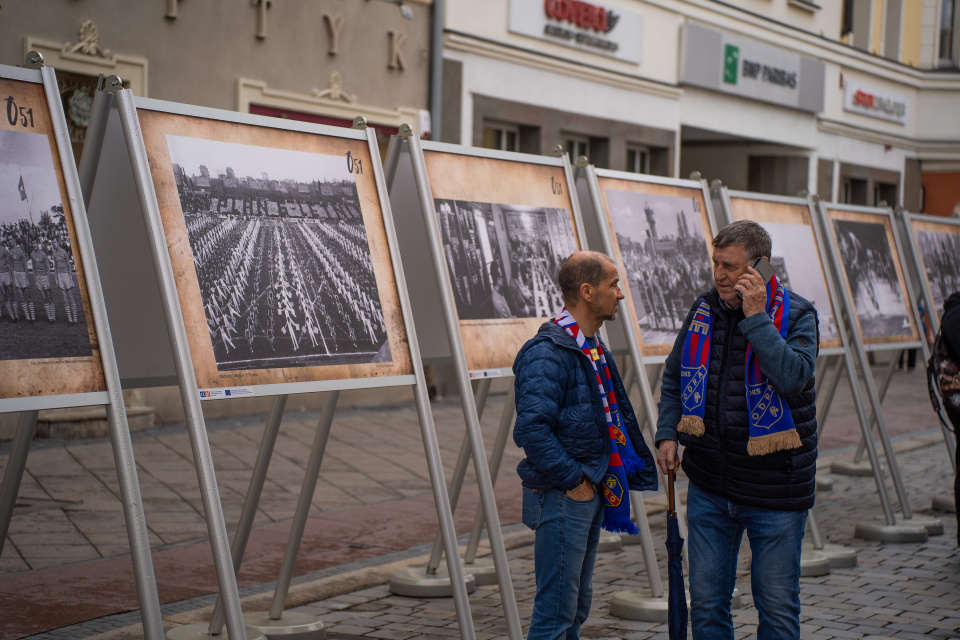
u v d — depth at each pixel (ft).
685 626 12.71
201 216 11.87
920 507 26.99
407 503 25.16
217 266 11.86
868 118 72.18
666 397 13.20
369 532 22.30
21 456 12.53
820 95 65.36
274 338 12.13
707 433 12.43
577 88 48.80
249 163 12.51
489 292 15.69
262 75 36.11
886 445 24.03
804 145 65.51
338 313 12.85
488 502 13.84
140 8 32.35
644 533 17.42
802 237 23.08
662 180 20.26
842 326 23.32
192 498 24.16
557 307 16.65
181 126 12.01
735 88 57.98
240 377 11.68
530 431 11.87
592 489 12.31
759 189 66.69
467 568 19.21
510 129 47.21
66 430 30.17
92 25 31.01
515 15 45.29
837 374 28.63
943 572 20.42
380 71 40.22
